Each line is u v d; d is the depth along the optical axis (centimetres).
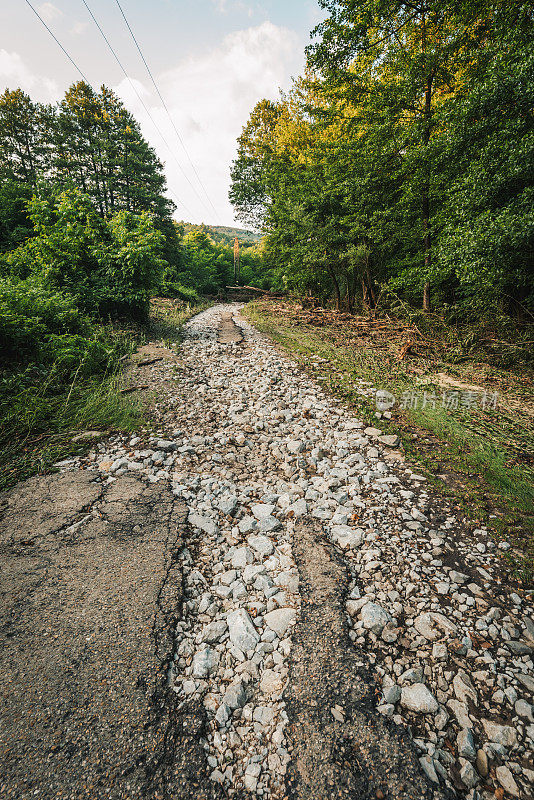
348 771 164
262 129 2725
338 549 303
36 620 224
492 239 707
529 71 670
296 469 427
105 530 303
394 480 406
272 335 1170
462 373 784
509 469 423
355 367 830
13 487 354
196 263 3494
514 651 224
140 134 2995
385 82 1184
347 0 1084
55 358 586
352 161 1348
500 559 297
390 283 1354
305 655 217
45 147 3275
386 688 200
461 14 999
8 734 170
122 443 454
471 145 825
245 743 178
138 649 213
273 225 2264
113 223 959
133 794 154
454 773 167
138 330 989
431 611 251
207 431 507
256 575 275
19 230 1664
